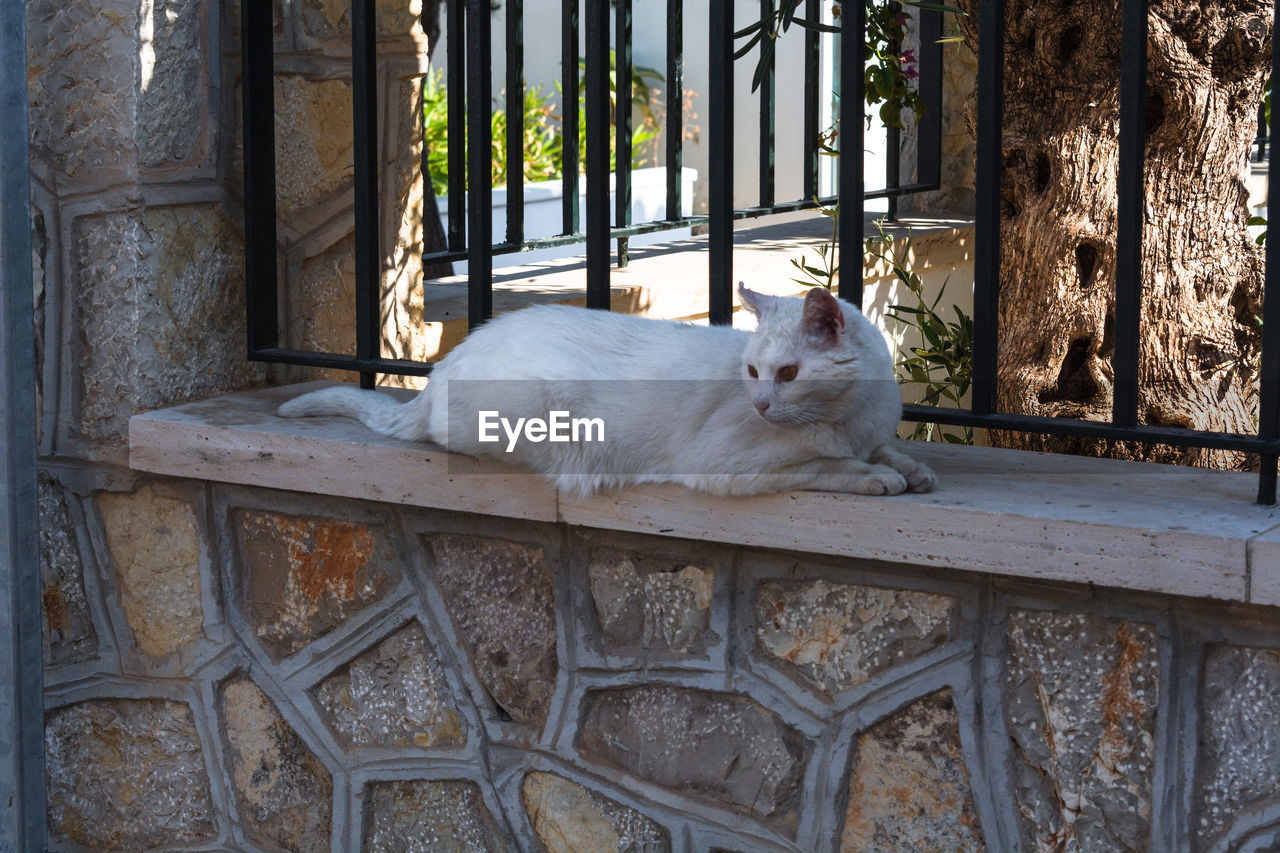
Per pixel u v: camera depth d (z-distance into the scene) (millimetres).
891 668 2301
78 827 3092
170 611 2914
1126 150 2146
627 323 2465
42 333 2861
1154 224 3312
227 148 2887
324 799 2844
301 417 2746
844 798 2377
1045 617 2168
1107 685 2135
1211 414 3330
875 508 2154
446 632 2670
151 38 2666
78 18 2658
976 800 2270
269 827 2908
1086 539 2006
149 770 3006
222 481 2725
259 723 2879
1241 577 1901
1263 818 2041
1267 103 5488
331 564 2744
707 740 2465
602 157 2572
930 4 3346
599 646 2537
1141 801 2135
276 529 2785
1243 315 3545
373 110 2688
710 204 2504
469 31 2586
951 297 5238
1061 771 2189
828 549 2207
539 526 2547
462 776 2701
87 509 2928
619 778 2553
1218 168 3322
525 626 2598
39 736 2832
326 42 3016
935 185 5316
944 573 2229
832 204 4766
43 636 3016
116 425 2828
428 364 2721
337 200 3109
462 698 2676
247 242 2838
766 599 2385
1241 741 2047
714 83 2441
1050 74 3357
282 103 2941
